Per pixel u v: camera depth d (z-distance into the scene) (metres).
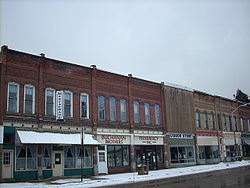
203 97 45.97
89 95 29.84
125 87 33.88
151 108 36.56
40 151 24.81
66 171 26.50
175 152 38.50
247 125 57.03
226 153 48.72
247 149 55.91
